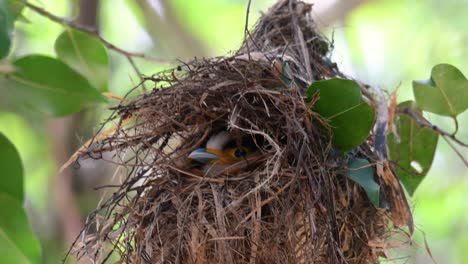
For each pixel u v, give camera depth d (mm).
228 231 1967
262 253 1963
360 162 1983
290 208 1961
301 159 1960
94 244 1986
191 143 2029
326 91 1976
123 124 2010
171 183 1993
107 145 2012
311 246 1957
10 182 2014
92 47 2094
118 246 1988
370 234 1985
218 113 2008
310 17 2062
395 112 2037
